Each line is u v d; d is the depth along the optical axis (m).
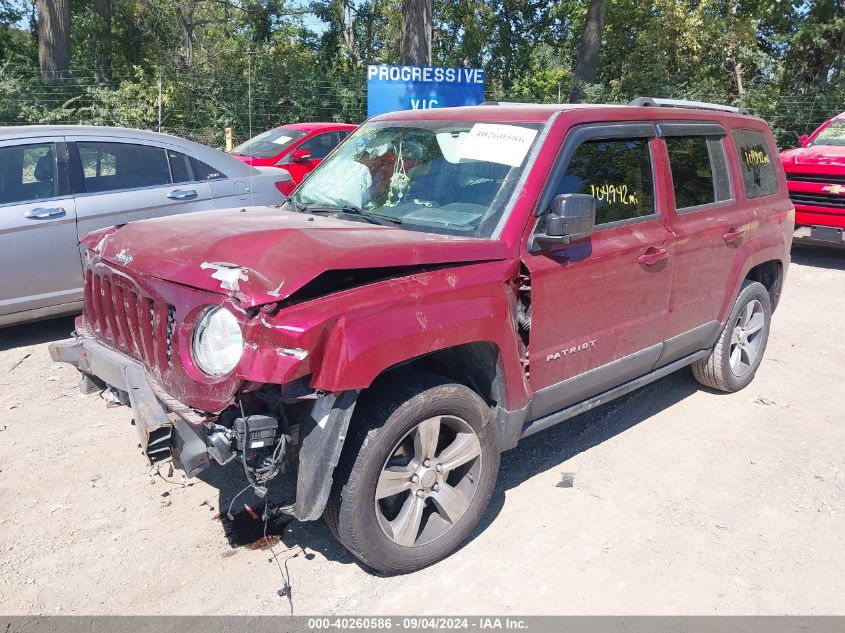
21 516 3.64
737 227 4.79
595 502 3.89
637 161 4.09
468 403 3.21
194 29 30.61
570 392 3.81
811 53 23.19
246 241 2.97
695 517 3.76
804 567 3.36
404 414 2.96
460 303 3.09
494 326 3.21
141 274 3.09
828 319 7.46
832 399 5.38
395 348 2.84
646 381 4.47
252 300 2.61
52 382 5.36
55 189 6.04
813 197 9.51
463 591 3.15
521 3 32.44
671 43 24.94
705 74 24.55
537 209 3.46
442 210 3.58
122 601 3.05
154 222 3.66
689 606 3.08
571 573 3.28
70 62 19.45
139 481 4.00
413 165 3.89
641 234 4.03
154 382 3.08
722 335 5.09
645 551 3.46
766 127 5.47
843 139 10.24
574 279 3.60
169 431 2.93
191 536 3.52
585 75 22.31
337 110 20.30
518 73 33.19
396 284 2.94
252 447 2.72
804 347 6.55
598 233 3.77
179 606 3.03
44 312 6.08
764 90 20.44
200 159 6.89
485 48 33.22
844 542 3.57
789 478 4.19
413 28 17.73
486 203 3.49
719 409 5.17
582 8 31.05
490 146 3.70
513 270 3.32
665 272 4.20
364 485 2.93
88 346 3.57
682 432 4.79
